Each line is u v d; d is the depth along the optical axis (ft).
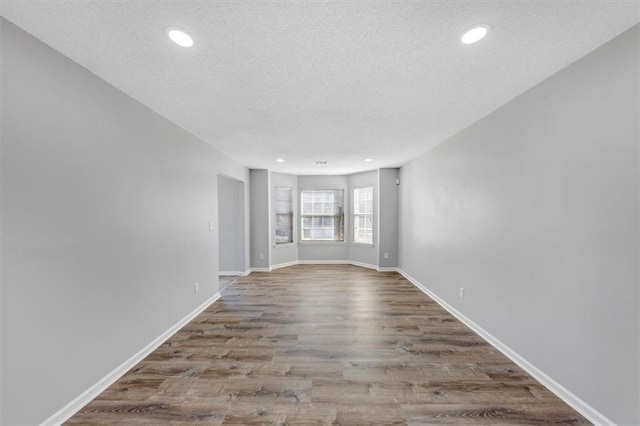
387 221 22.07
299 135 12.33
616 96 5.60
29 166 5.53
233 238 20.88
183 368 8.24
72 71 6.44
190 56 6.25
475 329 10.68
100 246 7.21
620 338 5.55
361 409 6.56
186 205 11.58
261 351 9.26
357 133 12.05
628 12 4.91
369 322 11.69
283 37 5.56
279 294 15.78
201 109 9.29
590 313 6.13
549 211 7.20
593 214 6.05
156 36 5.56
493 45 5.87
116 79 7.30
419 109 9.34
